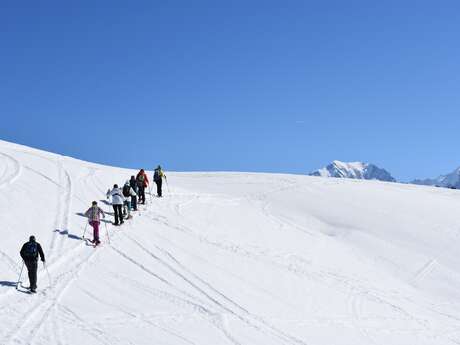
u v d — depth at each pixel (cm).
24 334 1423
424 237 3500
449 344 2089
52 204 2653
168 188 3675
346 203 4075
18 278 1792
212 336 1630
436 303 2636
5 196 2608
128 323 1605
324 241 3222
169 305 1803
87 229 2394
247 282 2212
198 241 2591
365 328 2042
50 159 3734
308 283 2409
